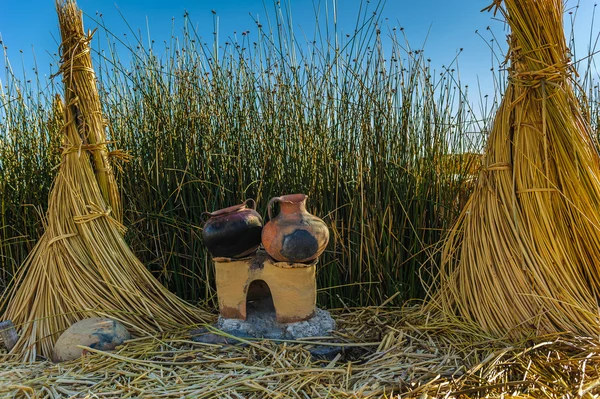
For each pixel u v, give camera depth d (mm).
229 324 2031
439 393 1476
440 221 2596
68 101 2256
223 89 2736
